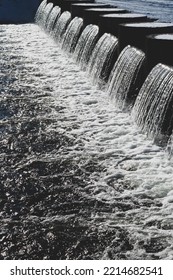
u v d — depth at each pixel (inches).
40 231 262.8
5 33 1019.3
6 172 334.0
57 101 496.1
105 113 454.0
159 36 436.8
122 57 495.2
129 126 414.9
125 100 459.2
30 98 508.7
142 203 283.4
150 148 363.3
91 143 379.2
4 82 577.9
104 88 539.2
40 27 1148.5
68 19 861.8
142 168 329.1
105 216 273.6
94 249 246.4
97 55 588.4
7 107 479.2
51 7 1082.1
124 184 307.7
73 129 411.8
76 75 617.3
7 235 260.1
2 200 297.3
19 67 662.5
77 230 262.1
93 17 687.7
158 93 382.6
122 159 345.7
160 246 243.9
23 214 281.3
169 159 340.8
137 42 491.8
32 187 312.0
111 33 585.3
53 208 286.2
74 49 747.4
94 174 325.7
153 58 424.2
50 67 666.8
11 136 400.5
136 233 255.4
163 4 1509.6
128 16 590.9
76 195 299.0
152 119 385.4
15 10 1326.3
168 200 284.4
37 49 820.6
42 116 448.5
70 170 333.4
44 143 383.6
